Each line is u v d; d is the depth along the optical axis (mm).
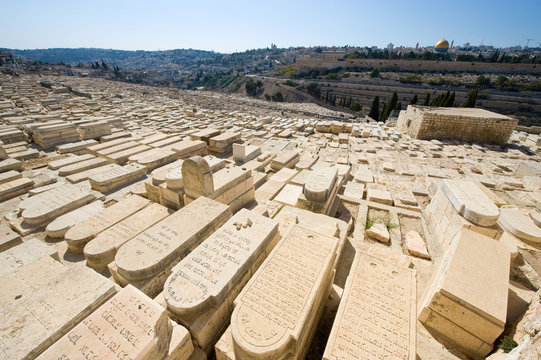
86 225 5828
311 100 70312
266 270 3625
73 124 12789
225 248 4211
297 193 7883
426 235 6293
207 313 3500
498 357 3209
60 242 5934
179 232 4734
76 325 3156
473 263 3875
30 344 2938
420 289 4695
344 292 3385
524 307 3939
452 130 15867
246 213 5059
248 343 2750
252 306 3133
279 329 2885
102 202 7461
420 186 9023
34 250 5016
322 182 6871
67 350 2703
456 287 3586
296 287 3379
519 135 17578
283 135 15820
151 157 10195
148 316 2969
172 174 6949
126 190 8234
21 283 4055
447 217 5648
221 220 5297
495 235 4863
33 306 3340
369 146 14570
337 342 2834
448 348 3693
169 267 4332
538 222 6531
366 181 9375
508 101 54906
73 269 3859
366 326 2986
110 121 14984
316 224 5512
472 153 13641
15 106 19109
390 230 6449
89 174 9078
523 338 3197
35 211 6578
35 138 12414
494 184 9266
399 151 13898
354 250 5605
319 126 18219
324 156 12664
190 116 20406
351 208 7418
